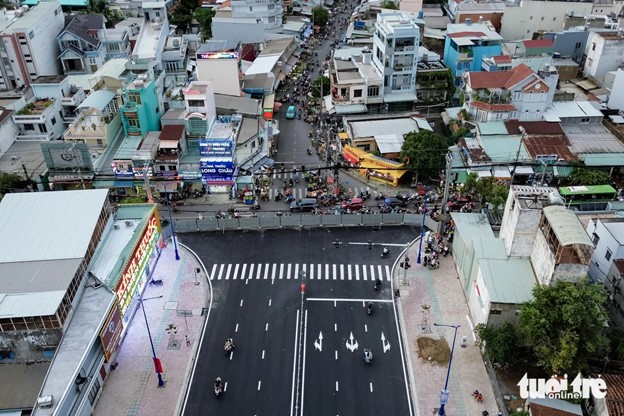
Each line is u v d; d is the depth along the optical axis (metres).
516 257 62.81
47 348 53.00
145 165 82.31
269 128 108.06
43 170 88.75
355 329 64.62
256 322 65.81
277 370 59.22
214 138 94.88
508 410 53.56
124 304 62.41
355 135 101.38
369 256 77.44
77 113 102.81
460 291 70.31
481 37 123.88
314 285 71.94
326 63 142.50
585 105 102.94
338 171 98.38
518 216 59.97
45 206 64.75
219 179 89.81
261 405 55.06
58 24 133.75
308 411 54.38
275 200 90.19
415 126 104.31
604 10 144.38
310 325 65.25
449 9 167.62
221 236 82.06
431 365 59.50
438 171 93.69
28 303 51.28
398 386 57.19
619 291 59.00
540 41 123.69
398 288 71.06
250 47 144.25
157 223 76.06
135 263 66.12
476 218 73.75
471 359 60.06
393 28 106.62
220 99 108.75
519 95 98.19
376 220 83.88
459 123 104.31
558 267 54.59
